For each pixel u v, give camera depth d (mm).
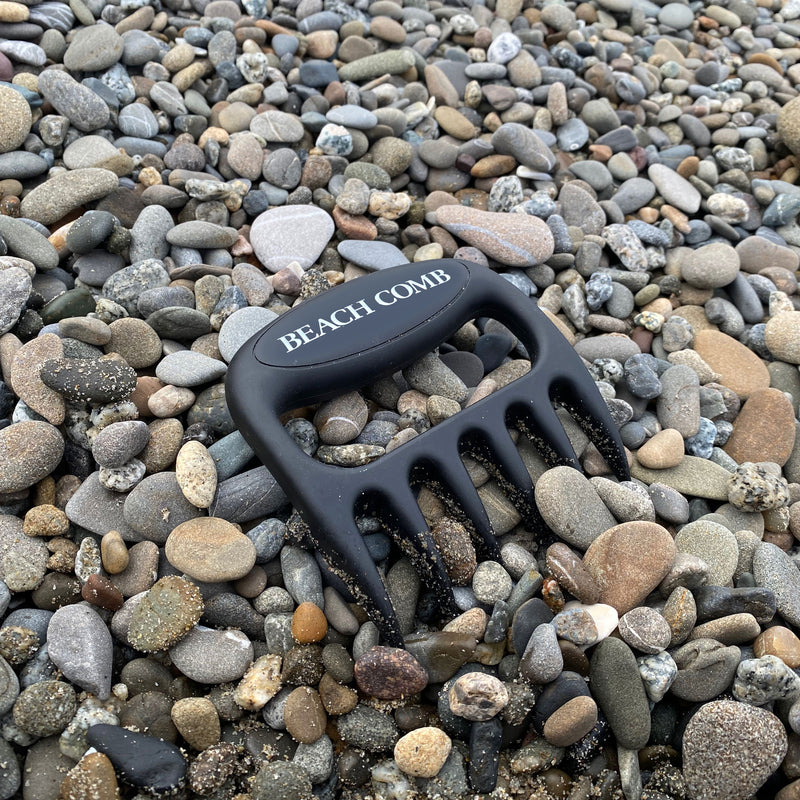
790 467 315
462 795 234
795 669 251
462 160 393
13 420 273
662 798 237
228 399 265
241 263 334
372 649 238
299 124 386
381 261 342
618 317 356
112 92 375
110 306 299
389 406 301
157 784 223
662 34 526
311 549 262
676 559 264
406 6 480
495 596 255
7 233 313
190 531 257
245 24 425
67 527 261
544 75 440
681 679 246
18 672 241
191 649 243
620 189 406
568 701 238
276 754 235
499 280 308
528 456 292
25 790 225
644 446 302
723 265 363
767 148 451
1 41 374
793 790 234
